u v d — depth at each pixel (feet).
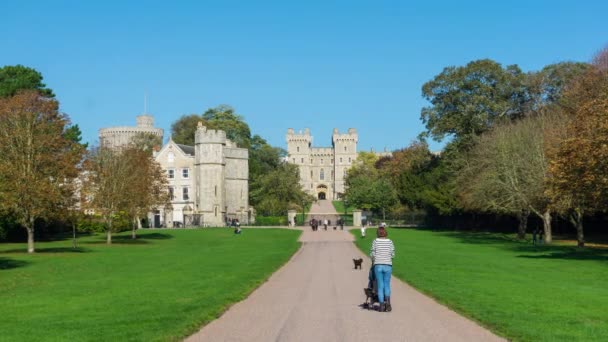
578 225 168.86
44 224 215.31
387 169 448.65
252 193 371.97
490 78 260.42
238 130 464.65
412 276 89.92
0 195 147.23
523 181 188.96
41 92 253.44
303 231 265.34
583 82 176.86
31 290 75.97
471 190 220.43
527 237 221.05
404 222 346.54
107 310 58.75
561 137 163.94
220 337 46.62
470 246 169.78
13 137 152.56
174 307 60.03
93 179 192.54
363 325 51.55
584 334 46.24
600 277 91.40
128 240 210.38
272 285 81.35
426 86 271.08
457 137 264.72
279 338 46.24
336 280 87.56
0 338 45.32
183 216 349.61
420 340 45.50
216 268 104.78
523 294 69.77
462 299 65.26
